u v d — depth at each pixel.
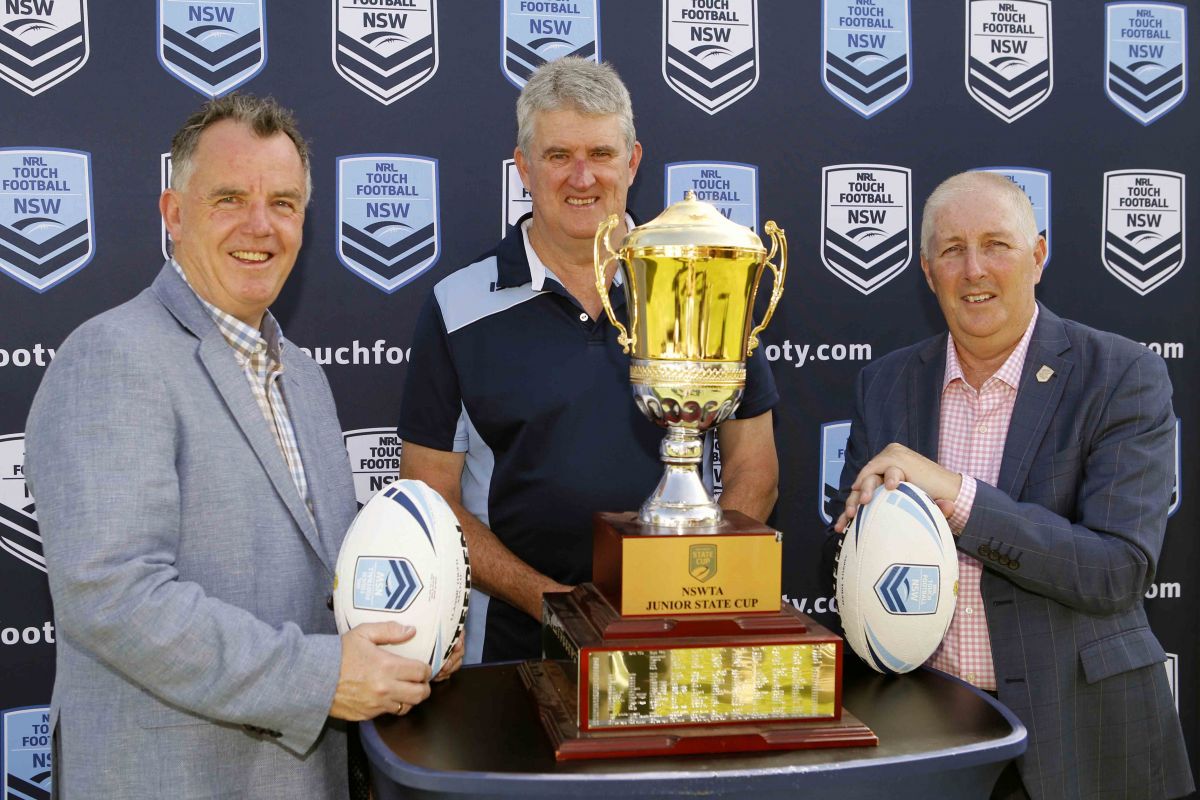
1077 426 1.45
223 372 1.19
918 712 1.09
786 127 2.10
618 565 1.03
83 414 1.07
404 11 1.99
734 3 2.07
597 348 1.66
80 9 1.89
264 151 1.21
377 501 1.13
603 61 2.05
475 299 1.70
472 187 2.04
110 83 1.92
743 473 1.72
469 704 1.12
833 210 2.13
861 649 1.22
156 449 1.09
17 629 1.95
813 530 2.18
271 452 1.20
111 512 1.04
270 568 1.18
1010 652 1.44
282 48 1.96
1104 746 1.43
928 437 1.57
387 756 0.94
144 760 1.12
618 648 0.97
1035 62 2.14
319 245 2.01
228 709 1.03
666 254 1.02
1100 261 2.19
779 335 2.14
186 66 1.93
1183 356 2.21
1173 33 2.17
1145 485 1.39
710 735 0.97
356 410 2.06
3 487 1.93
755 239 1.05
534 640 1.70
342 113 1.99
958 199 1.50
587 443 1.64
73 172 1.92
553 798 0.88
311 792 1.20
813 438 2.17
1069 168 2.17
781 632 1.02
